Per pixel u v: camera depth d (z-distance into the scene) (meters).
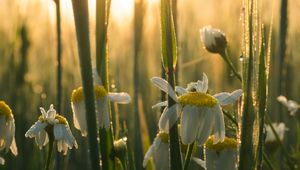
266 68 0.25
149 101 0.47
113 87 0.36
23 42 0.53
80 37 0.22
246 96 0.25
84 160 0.45
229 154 0.27
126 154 0.27
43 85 0.52
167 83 0.24
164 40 0.24
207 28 0.31
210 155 0.27
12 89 0.52
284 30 0.40
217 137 0.25
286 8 0.40
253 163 0.24
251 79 0.25
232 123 0.29
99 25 0.26
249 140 0.24
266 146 0.35
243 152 0.24
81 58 0.22
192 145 0.25
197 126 0.25
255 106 0.25
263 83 0.25
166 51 0.24
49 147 0.27
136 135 0.34
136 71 0.34
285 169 0.35
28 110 0.50
